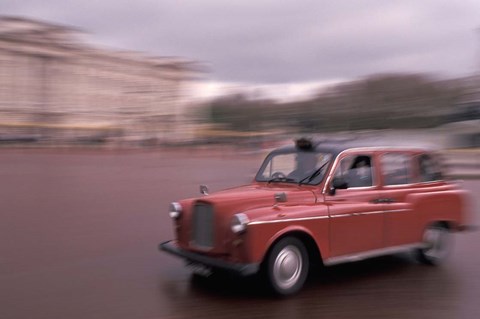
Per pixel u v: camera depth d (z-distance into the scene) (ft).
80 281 21.66
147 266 24.23
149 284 21.34
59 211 39.86
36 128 168.55
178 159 122.21
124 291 20.35
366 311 18.45
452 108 155.43
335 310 18.51
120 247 28.12
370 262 25.59
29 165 87.30
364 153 22.49
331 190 21.17
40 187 55.31
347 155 21.94
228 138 188.55
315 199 20.67
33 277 22.13
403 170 23.77
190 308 18.48
